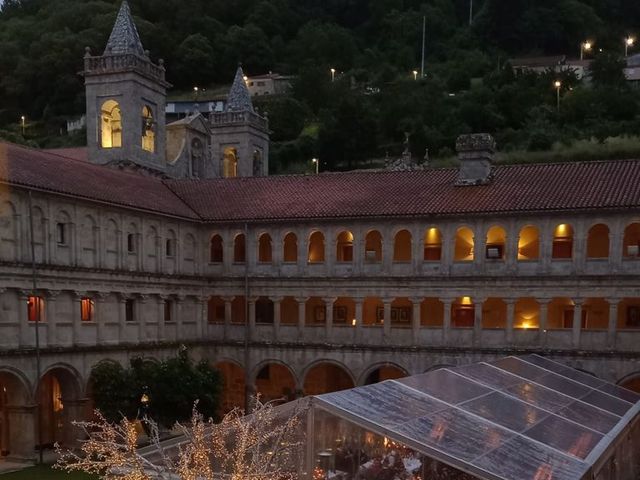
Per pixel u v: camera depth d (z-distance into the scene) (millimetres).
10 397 44344
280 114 146625
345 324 57219
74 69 161875
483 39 189125
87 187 50156
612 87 133250
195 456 17469
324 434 21391
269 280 58188
